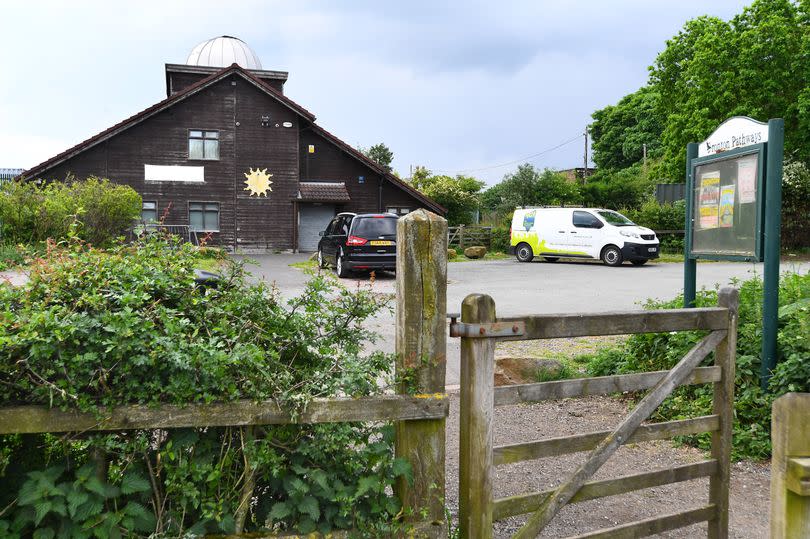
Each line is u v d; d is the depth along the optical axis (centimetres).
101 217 1784
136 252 287
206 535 247
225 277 296
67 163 2597
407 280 261
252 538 249
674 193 3181
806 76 2602
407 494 263
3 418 223
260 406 244
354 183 2994
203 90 2739
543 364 626
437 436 266
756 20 2794
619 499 401
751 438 469
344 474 263
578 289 1412
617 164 5866
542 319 285
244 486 250
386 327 879
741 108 2673
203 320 268
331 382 259
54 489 224
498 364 628
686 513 331
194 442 243
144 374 239
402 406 259
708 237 575
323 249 1836
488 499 274
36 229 1688
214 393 244
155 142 2695
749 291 600
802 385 470
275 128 2828
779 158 488
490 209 4481
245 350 245
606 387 306
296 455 259
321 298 294
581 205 3897
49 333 223
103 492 228
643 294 1313
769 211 491
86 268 257
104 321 229
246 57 3941
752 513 382
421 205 3048
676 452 475
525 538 286
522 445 284
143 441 241
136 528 238
